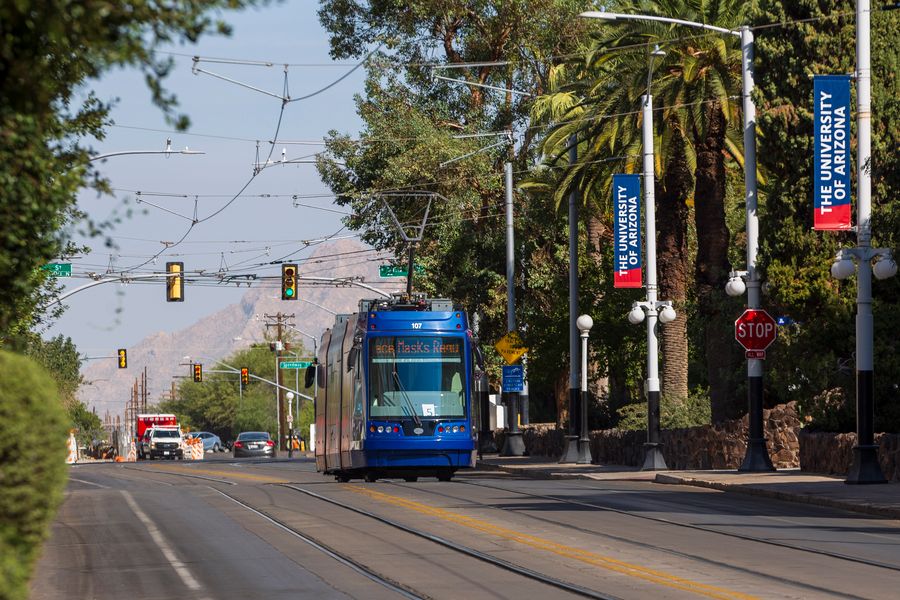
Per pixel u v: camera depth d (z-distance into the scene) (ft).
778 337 169.68
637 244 195.42
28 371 52.11
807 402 166.09
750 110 167.43
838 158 140.15
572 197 222.69
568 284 260.62
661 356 255.91
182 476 225.35
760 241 175.22
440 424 165.37
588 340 255.29
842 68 168.55
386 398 165.68
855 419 160.45
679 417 217.97
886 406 159.12
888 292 164.14
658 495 137.69
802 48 170.60
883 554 80.94
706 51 206.28
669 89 204.85
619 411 240.73
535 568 76.13
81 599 68.69
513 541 91.20
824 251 168.25
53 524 116.67
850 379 160.15
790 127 171.22
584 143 256.32
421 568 77.77
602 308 254.06
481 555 83.05
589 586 68.13
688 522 103.86
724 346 204.13
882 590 65.21
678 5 207.92
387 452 164.45
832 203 140.15
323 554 86.74
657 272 229.66
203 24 38.99
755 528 98.53
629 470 192.44
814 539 90.17
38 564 84.69
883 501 116.47
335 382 190.19
